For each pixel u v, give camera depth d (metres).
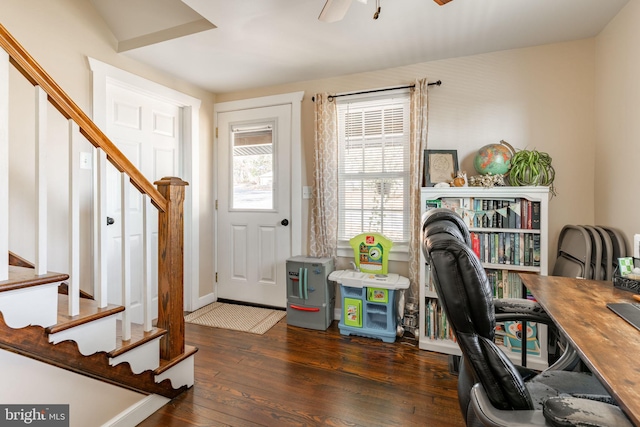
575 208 2.21
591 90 2.17
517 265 2.12
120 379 1.45
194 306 3.12
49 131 1.97
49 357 1.21
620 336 0.86
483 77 2.42
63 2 2.04
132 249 2.59
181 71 2.75
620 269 1.35
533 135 2.31
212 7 1.82
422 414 1.60
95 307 1.45
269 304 3.20
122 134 2.48
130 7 2.21
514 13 1.88
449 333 2.28
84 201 2.19
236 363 2.11
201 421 1.55
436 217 0.99
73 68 2.10
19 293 1.14
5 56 1.12
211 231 3.36
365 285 2.48
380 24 2.00
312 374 1.97
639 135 1.64
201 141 3.20
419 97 2.50
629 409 0.54
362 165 2.83
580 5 1.80
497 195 2.11
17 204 1.81
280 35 2.14
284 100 3.07
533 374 1.15
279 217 3.13
